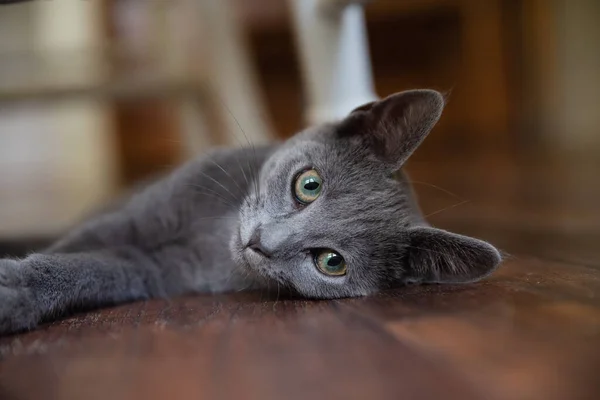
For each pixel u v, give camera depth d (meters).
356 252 0.29
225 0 0.54
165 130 0.86
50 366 0.18
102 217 0.34
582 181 0.69
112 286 0.28
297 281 0.29
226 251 0.32
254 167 0.34
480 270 0.27
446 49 0.86
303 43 0.43
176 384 0.16
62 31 0.70
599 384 0.16
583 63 0.87
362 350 0.18
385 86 0.87
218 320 0.22
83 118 0.84
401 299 0.25
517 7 0.85
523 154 0.90
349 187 0.31
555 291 0.23
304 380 0.16
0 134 0.84
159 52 0.57
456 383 0.16
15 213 0.62
